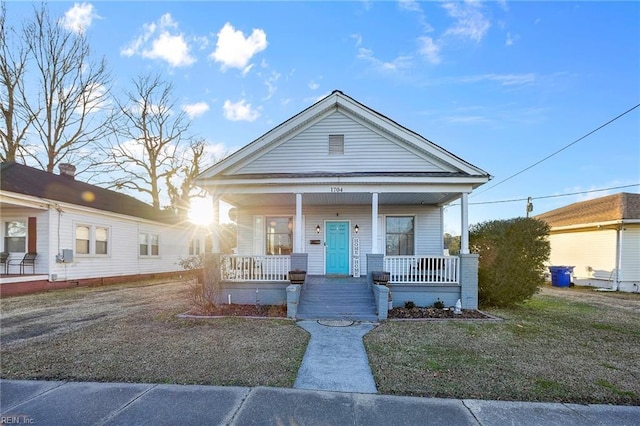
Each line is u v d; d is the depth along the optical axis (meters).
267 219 12.25
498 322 7.13
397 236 11.88
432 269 9.18
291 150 10.35
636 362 4.61
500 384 3.80
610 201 16.98
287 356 4.78
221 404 3.28
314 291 8.83
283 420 2.97
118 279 15.51
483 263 9.26
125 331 6.15
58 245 12.35
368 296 8.57
